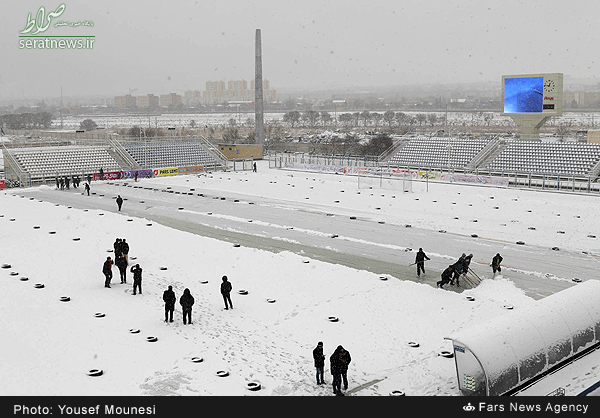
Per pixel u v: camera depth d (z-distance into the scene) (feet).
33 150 268.41
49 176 246.27
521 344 61.16
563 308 67.87
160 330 80.94
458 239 136.05
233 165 293.23
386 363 71.05
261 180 245.24
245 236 139.54
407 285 99.40
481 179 221.87
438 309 88.63
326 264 112.68
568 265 112.78
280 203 189.16
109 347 74.49
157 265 113.91
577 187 206.49
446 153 272.51
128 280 104.58
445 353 73.31
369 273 106.52
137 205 184.55
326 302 92.73
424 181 234.38
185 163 287.69
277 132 524.11
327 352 74.43
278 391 62.95
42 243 130.21
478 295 94.89
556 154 236.22
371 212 171.83
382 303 91.71
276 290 99.19
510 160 246.06
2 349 72.43
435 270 109.91
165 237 136.26
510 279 103.71
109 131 598.75
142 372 67.36
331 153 362.33
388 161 288.71
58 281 102.94
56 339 76.59
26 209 172.55
